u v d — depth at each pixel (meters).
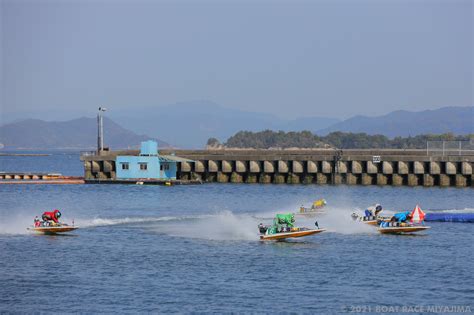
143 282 173.75
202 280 175.25
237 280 175.50
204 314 150.38
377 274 181.50
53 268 187.75
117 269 186.50
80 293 164.62
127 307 154.75
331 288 168.88
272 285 171.00
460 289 168.25
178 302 157.88
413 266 190.12
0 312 151.88
